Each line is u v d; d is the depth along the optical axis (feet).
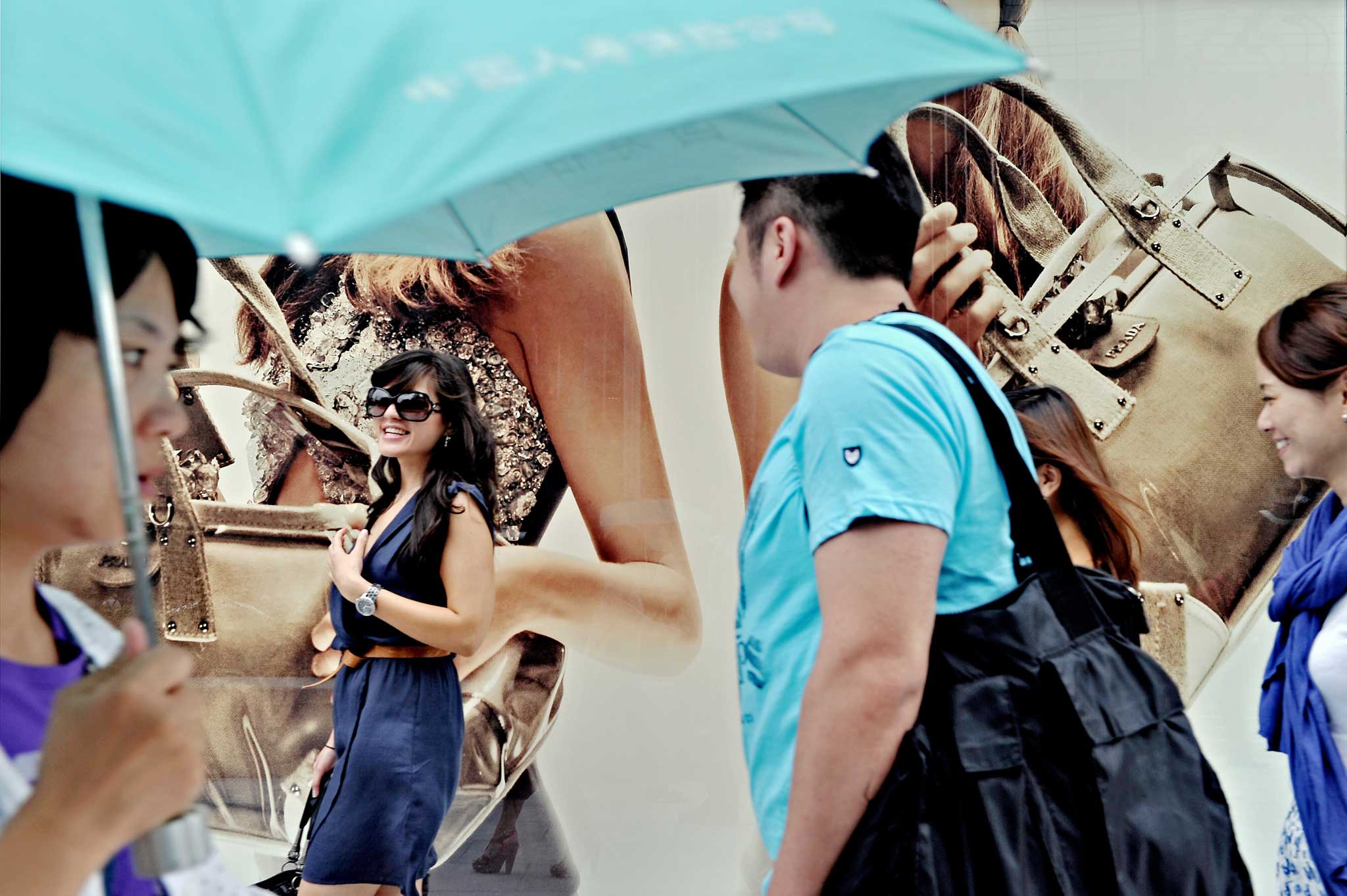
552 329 8.61
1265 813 8.64
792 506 3.82
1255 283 8.62
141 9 1.88
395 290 8.68
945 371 3.68
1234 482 8.66
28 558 2.43
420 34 2.00
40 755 2.13
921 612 3.36
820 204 4.01
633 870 8.59
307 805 7.49
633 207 8.56
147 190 1.67
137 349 2.47
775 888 3.45
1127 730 3.51
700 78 2.14
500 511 8.61
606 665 8.63
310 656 8.75
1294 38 8.57
